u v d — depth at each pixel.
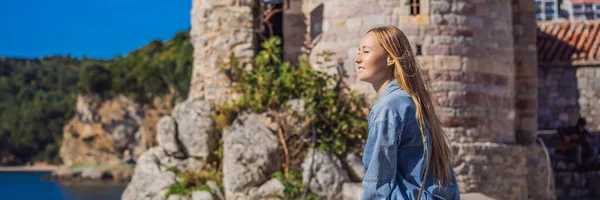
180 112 16.94
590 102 27.09
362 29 15.53
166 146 16.59
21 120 94.31
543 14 36.22
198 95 17.31
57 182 59.59
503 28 16.36
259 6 16.59
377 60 4.29
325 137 15.14
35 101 98.94
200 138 16.30
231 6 16.55
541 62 27.45
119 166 64.75
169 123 16.75
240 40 16.36
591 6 36.88
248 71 16.17
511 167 16.11
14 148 92.94
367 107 15.40
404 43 4.30
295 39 16.70
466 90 15.43
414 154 4.10
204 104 16.59
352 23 15.70
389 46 4.27
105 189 49.78
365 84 15.45
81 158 67.31
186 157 16.53
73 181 60.38
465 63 15.47
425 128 4.08
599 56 27.00
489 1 16.08
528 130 17.83
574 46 27.91
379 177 3.95
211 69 16.72
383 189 3.94
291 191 14.45
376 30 4.37
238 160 14.88
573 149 20.72
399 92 4.14
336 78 15.62
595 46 27.62
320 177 14.66
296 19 16.73
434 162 4.16
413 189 4.04
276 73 15.79
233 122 15.70
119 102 68.75
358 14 15.62
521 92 17.98
